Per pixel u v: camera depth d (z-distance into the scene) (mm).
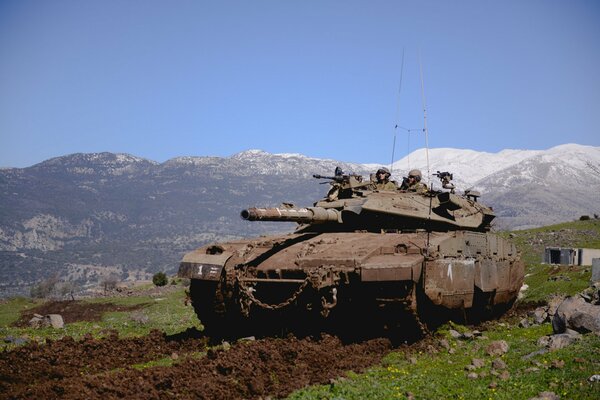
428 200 21734
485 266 20719
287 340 16547
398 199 20844
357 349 15961
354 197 21188
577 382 11578
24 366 14445
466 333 18281
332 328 18359
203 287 19562
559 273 38969
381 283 16391
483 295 21219
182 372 13273
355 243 18031
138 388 11938
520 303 29078
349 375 13320
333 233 20250
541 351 14867
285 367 13805
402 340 17438
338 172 21812
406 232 20188
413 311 16406
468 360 14727
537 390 11500
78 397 11305
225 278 18641
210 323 20203
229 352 15047
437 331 18531
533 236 62844
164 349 17484
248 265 18516
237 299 18484
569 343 15320
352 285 16797
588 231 63781
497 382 12203
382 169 23062
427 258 16500
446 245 17844
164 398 11398
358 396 11531
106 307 38125
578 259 45094
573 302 17625
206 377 12891
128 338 18828
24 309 38375
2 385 12672
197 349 17562
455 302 18484
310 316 18359
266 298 19078
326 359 14641
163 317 29250
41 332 23062
